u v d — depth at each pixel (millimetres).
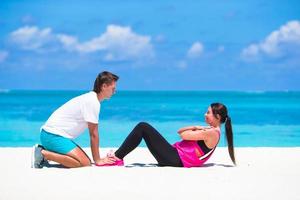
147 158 12531
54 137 10586
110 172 10016
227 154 13375
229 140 11062
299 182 9203
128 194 8062
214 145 10820
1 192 8172
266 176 9797
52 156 10477
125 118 39562
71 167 10594
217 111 10875
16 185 8734
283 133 28609
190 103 64938
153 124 34344
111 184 8836
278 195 8117
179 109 51000
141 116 41781
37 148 10602
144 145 19516
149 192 8227
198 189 8484
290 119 40406
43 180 9180
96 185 8750
